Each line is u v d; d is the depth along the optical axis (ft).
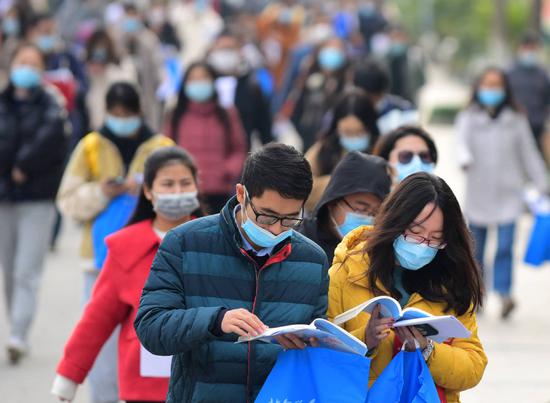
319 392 32.96
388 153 48.57
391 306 33.19
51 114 67.56
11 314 70.49
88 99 98.63
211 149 75.56
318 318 33.47
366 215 41.04
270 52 163.02
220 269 33.78
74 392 44.73
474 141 80.38
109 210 54.29
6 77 94.58
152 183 45.37
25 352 67.87
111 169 55.98
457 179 137.59
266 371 34.06
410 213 34.47
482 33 273.13
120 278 44.52
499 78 79.82
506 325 78.33
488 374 66.44
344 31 186.19
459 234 35.09
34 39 99.04
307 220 41.83
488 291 85.56
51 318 78.79
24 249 67.67
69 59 100.73
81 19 150.51
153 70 110.11
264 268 33.83
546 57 189.98
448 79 291.38
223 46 91.86
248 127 89.76
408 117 70.44
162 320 32.86
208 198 75.72
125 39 110.32
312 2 227.40
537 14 159.53
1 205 67.67
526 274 95.45
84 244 55.06
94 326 44.65
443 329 33.68
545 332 76.43
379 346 35.60
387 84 69.26
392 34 135.74
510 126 80.07
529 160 80.33
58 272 93.76
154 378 43.93
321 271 34.55
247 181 32.55
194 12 237.04
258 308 33.71
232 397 33.81
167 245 34.12
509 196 80.07
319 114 99.35
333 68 100.32
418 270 36.17
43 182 67.62
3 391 61.87
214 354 33.58
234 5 223.92
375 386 34.14
